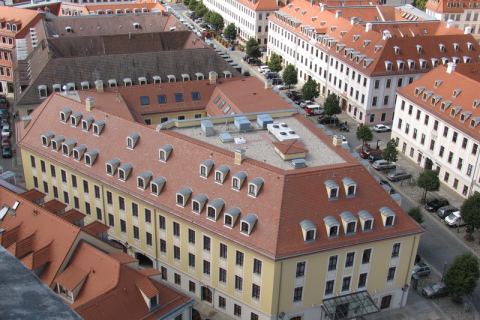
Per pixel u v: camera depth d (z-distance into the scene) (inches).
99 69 4315.9
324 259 2513.5
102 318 2066.9
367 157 4411.9
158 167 2878.9
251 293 2588.6
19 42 5123.0
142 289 2198.6
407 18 6294.3
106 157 3075.8
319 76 5782.5
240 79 4384.8
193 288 2861.7
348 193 2605.8
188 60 4544.8
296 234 2456.9
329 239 2498.8
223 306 2760.8
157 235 2891.2
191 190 2719.0
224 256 2625.5
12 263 387.2
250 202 2554.1
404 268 2753.4
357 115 5152.6
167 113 4136.3
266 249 2417.6
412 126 4409.5
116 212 3061.0
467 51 5162.4
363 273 2664.9
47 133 3329.2
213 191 2664.9
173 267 2906.0
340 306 2632.9
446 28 5669.3
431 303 2906.0
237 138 3051.2
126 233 3070.9
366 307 2642.7
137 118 3929.6
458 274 2775.6
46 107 3494.1
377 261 2657.5
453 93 4052.7
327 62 5575.8
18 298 362.0
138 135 3036.4
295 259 2439.7
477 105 3850.9
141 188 2874.0
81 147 3164.4
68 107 3373.5
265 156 2891.2
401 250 2687.0
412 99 4338.1
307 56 5969.5
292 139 3034.0
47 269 2343.8
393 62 4904.0
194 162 2785.4
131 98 4087.1
